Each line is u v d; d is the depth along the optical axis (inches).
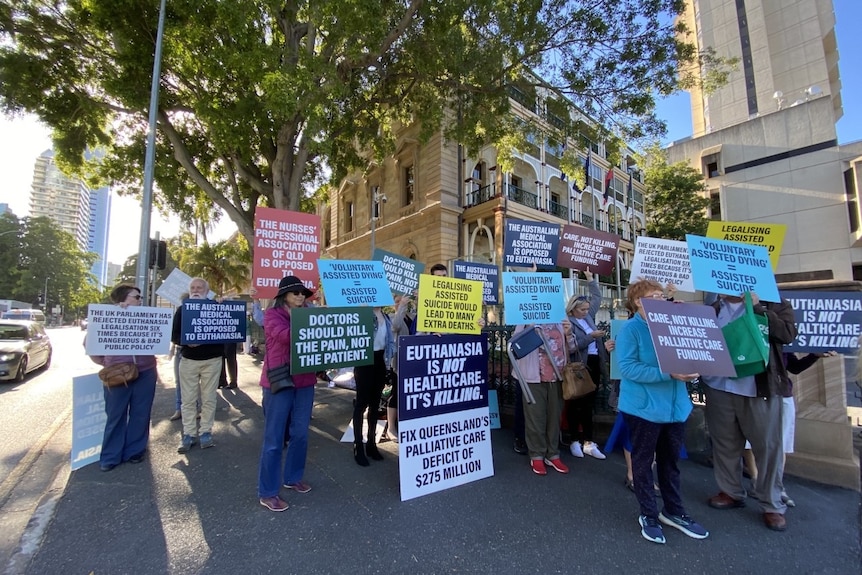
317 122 308.2
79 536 113.4
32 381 400.8
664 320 112.1
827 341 138.5
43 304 2386.8
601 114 428.1
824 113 1139.9
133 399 170.6
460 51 372.8
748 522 121.6
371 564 101.0
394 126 864.9
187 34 319.9
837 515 125.6
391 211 884.6
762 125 1242.0
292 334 131.8
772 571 99.0
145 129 490.9
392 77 470.9
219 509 128.3
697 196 1279.5
